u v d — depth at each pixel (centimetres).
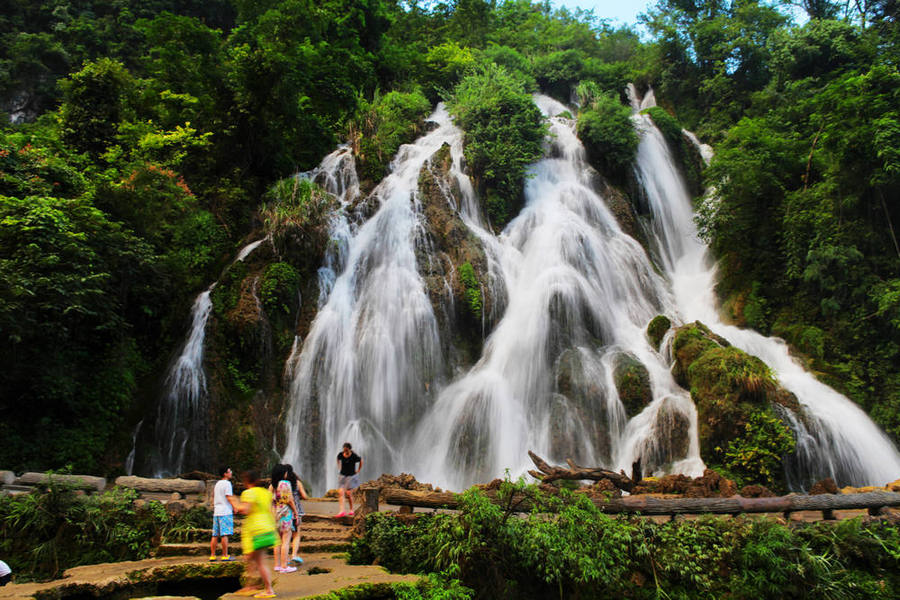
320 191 2388
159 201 2070
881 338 1994
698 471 1644
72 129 2356
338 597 691
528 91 3831
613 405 1881
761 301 2278
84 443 1616
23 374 1557
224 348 1925
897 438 1833
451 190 2489
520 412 1939
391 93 3238
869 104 2131
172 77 2700
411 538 929
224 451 1792
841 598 843
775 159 2456
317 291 2169
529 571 841
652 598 849
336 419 1948
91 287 1658
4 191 1725
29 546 1053
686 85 3975
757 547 879
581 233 2416
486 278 2225
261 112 2545
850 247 2083
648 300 2425
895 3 3656
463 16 4719
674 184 3088
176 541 1053
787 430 1619
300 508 934
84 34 4081
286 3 3114
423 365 2050
